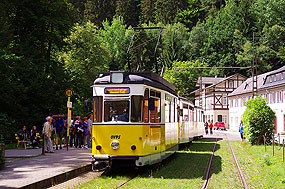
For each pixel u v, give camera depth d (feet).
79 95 126.41
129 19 356.79
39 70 112.27
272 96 172.86
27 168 41.57
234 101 241.76
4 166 41.70
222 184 37.19
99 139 42.37
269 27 262.06
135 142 41.70
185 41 328.29
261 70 261.24
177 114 62.49
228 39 303.48
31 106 104.27
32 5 114.21
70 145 72.74
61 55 182.29
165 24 353.72
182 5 365.61
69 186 34.91
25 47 113.09
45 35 120.67
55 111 109.29
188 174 43.11
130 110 42.16
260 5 287.28
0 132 93.50
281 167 47.44
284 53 247.50
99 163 41.91
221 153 70.85
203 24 333.01
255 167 50.44
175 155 64.90
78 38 188.85
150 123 44.39
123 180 38.50
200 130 120.98
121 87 42.65
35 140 72.74
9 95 97.04
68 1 132.36
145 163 42.47
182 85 275.39
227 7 313.94
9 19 111.96
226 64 297.33
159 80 49.96
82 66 188.96
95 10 343.46
